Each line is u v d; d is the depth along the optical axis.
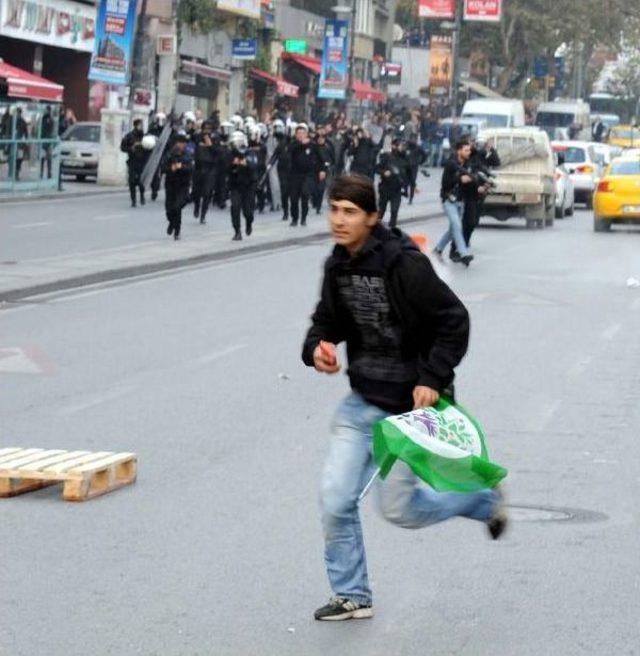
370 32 159.75
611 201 63.62
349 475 12.23
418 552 14.70
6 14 88.62
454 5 139.25
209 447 19.28
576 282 41.28
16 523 15.44
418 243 12.41
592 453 19.47
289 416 21.47
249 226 52.81
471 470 11.71
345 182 11.94
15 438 19.52
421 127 132.25
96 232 52.34
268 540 14.95
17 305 33.78
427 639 12.16
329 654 11.76
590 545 15.05
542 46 175.62
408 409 12.18
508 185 65.06
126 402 22.22
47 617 12.45
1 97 76.56
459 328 11.90
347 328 12.33
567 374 25.62
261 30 127.25
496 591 13.48
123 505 16.27
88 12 99.25
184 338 28.84
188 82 112.31
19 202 66.50
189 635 12.09
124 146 67.31
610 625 12.57
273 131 70.94
